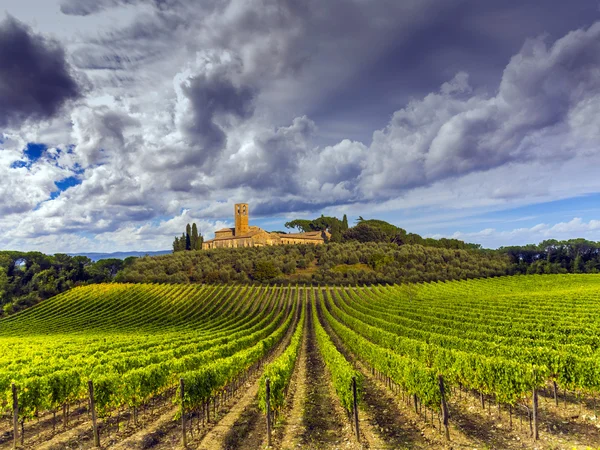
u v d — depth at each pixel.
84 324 70.75
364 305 72.75
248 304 84.12
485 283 92.81
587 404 17.39
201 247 153.50
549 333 28.95
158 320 72.31
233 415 18.28
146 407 20.31
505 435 14.15
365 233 156.75
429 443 13.79
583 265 109.06
